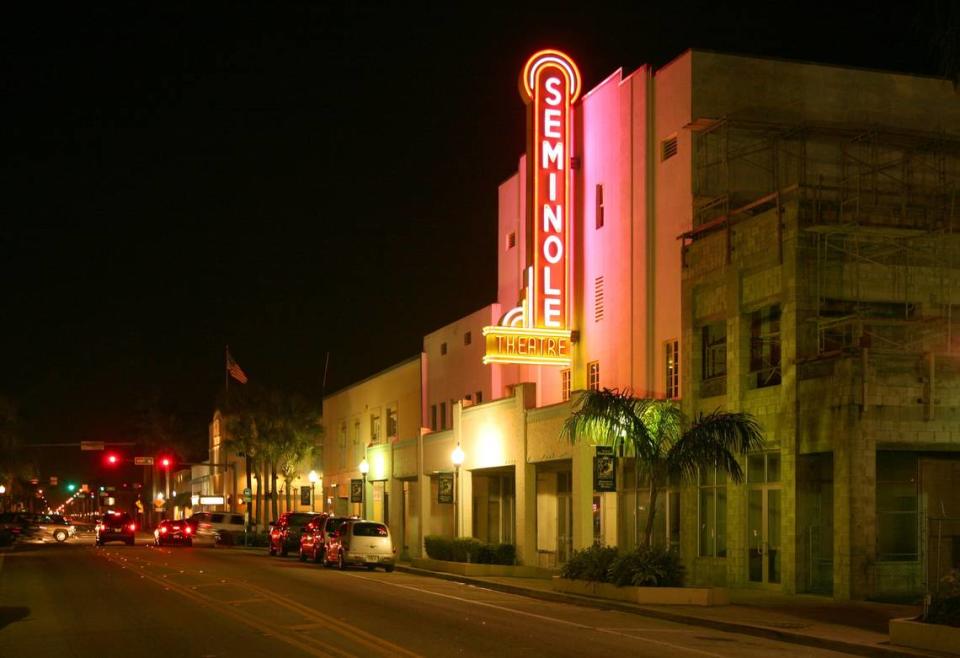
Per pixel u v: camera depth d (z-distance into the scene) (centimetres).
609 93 3684
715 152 3219
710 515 3067
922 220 2845
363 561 3719
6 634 1823
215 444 10494
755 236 2889
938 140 3188
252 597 2500
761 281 2864
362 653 1576
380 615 2122
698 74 3256
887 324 2666
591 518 3272
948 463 2667
